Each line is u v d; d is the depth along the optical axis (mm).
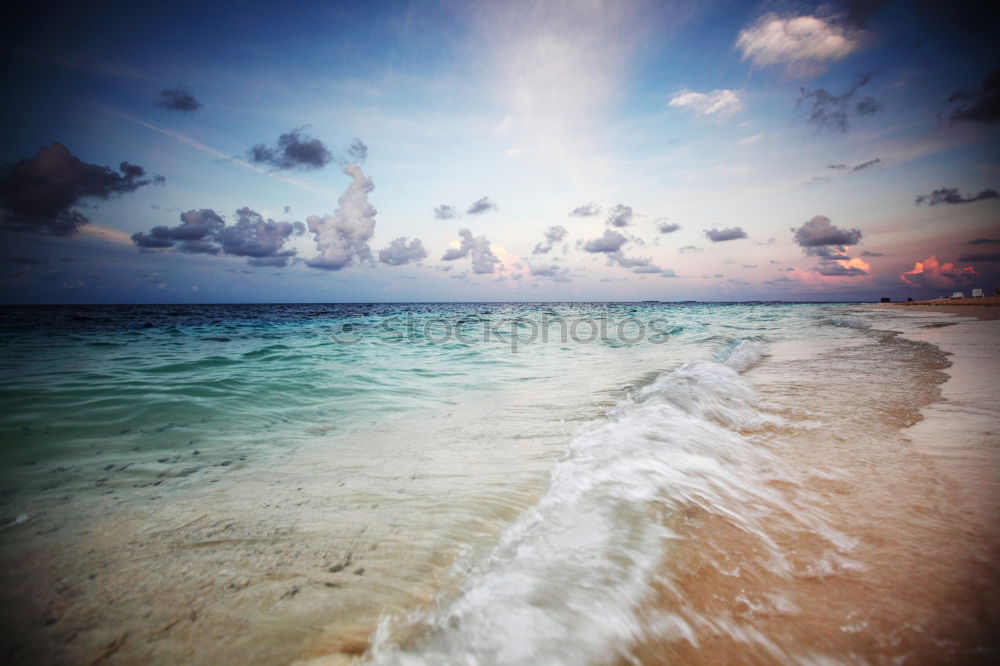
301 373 7164
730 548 1974
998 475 2717
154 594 1773
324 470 3184
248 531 2297
